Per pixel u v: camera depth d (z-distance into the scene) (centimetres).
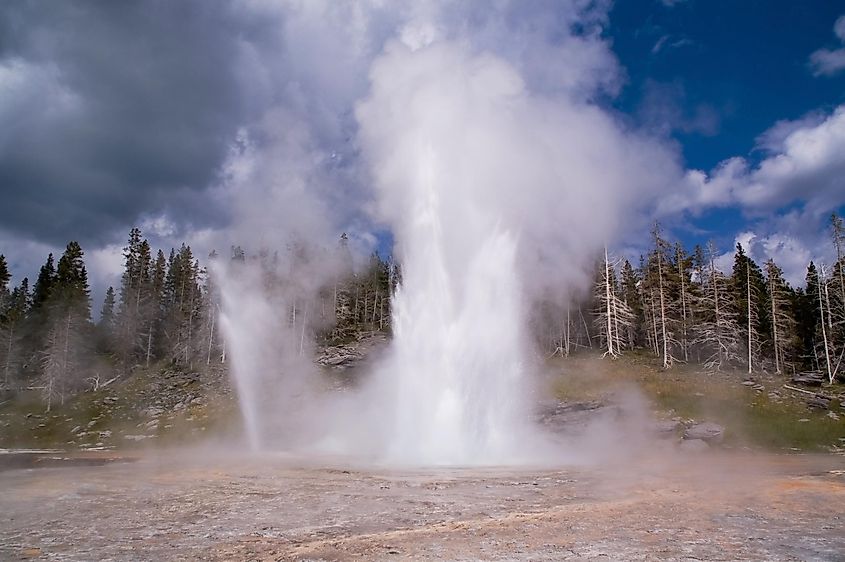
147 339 8125
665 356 5919
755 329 6456
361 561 895
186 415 5394
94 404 6078
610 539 1043
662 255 7025
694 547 982
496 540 1036
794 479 1966
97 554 941
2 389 6788
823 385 5278
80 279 8819
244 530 1124
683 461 2830
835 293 6500
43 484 1806
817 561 891
